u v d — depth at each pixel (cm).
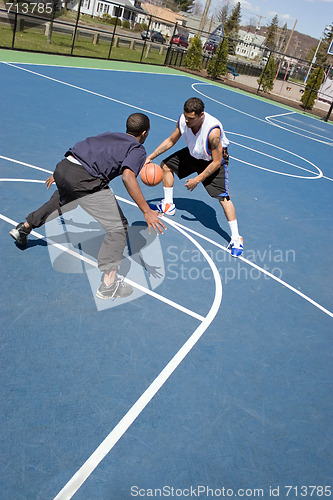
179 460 297
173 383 357
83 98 1198
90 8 4891
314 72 2384
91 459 282
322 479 310
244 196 820
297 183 982
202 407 342
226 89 2259
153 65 2323
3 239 479
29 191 599
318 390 390
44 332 374
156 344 394
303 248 664
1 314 381
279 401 368
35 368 337
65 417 305
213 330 432
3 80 1152
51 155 750
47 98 1098
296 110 2270
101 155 395
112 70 1792
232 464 304
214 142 520
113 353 371
